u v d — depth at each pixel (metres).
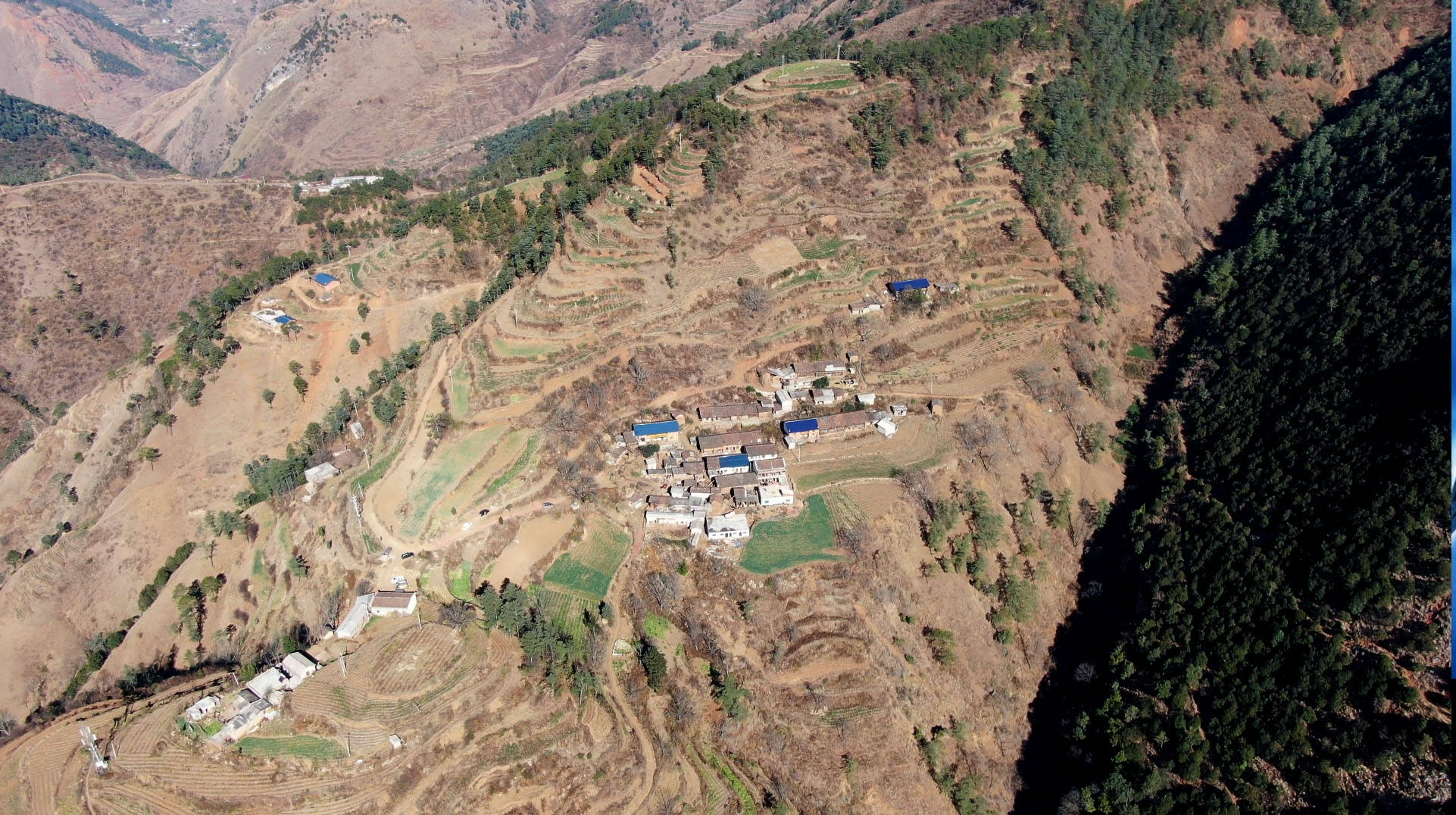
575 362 126.88
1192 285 151.50
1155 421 125.94
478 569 105.62
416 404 126.31
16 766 85.25
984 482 117.81
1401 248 115.94
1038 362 136.75
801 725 92.44
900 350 135.25
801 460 118.69
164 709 88.94
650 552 106.00
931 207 154.50
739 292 137.62
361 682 89.56
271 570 113.81
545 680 91.12
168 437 133.62
